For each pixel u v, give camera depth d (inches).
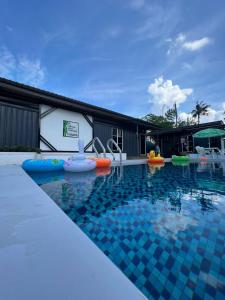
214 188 162.7
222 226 81.6
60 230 47.8
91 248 40.1
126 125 557.3
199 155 489.7
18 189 95.7
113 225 83.7
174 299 43.1
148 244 66.6
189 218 91.1
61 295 27.4
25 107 330.0
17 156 255.3
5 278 30.2
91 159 258.7
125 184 178.1
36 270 32.3
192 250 62.7
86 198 128.6
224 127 579.5
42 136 352.5
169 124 1213.7
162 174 246.8
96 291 28.4
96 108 409.7
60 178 198.7
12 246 39.6
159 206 110.7
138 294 28.5
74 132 409.7
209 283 48.1
